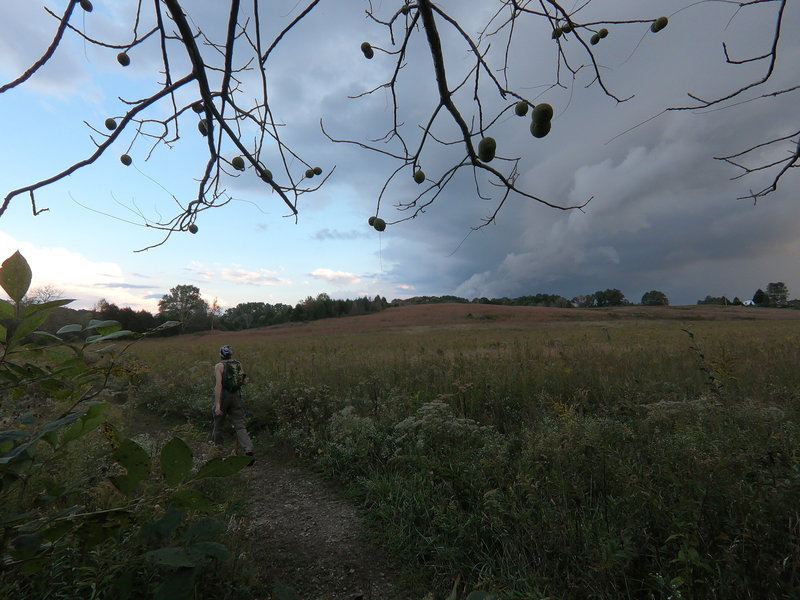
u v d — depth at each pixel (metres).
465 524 2.94
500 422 5.38
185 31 0.97
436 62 0.90
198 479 0.94
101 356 1.07
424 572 2.92
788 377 6.31
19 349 0.99
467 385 6.02
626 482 2.52
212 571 2.26
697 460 2.36
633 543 2.23
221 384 5.12
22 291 0.94
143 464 0.95
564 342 15.72
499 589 2.32
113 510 0.97
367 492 4.03
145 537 0.94
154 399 8.20
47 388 1.10
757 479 2.34
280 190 1.22
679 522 2.15
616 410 4.68
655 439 3.07
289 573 2.99
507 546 2.66
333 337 43.44
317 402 6.61
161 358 15.01
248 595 2.43
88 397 1.10
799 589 1.74
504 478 3.11
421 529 3.28
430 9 0.87
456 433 4.04
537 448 3.06
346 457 4.59
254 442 6.03
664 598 1.99
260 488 4.44
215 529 0.97
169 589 0.87
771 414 3.07
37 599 1.38
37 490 1.19
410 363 10.19
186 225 1.21
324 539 3.42
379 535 3.41
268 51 1.11
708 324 45.41
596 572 2.21
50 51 0.88
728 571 1.90
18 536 0.94
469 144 0.95
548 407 5.11
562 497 2.63
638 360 8.57
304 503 4.07
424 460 3.74
